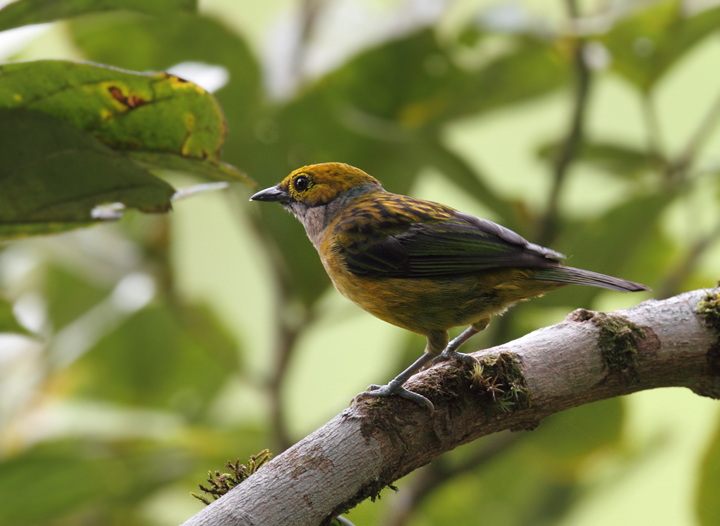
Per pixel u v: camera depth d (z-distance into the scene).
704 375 5.77
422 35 10.14
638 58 9.26
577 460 10.12
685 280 10.62
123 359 11.96
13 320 5.97
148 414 11.78
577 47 9.46
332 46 10.66
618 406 9.73
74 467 9.16
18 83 4.52
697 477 6.29
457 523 10.87
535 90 10.80
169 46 9.98
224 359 10.36
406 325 7.84
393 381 6.00
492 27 9.71
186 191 5.33
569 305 9.14
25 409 10.57
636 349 5.58
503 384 5.38
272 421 9.79
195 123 4.98
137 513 10.76
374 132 10.19
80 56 10.33
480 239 7.51
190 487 10.35
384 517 9.12
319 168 9.34
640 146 10.21
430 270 7.55
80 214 4.82
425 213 8.05
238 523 4.53
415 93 10.65
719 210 10.52
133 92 4.70
